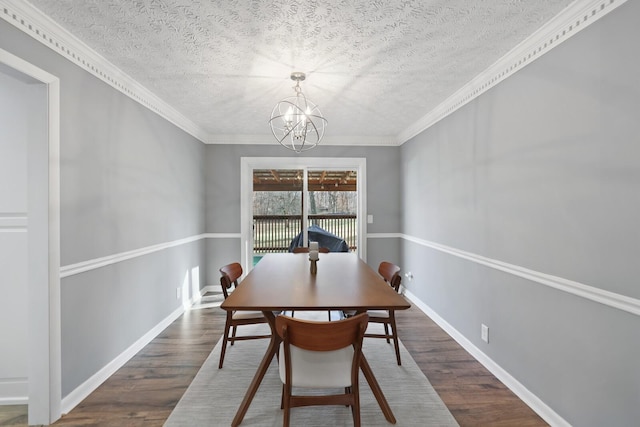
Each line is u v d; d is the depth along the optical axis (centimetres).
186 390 208
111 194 234
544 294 183
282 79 255
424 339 288
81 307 203
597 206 149
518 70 206
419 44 201
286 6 163
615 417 142
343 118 363
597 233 149
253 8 165
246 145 448
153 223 297
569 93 165
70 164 194
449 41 197
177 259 350
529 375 194
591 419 153
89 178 211
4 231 188
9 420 179
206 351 264
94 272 216
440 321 320
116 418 181
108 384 216
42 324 176
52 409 177
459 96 279
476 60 222
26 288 190
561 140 171
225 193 447
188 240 383
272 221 466
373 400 196
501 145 224
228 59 222
